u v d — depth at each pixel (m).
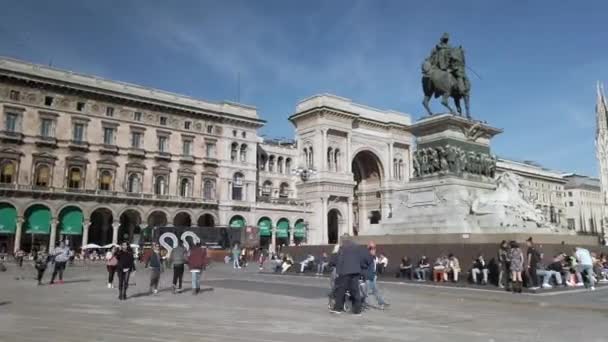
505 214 28.70
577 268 23.20
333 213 94.88
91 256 66.50
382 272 28.48
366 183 104.75
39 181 68.25
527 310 15.50
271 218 88.44
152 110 78.44
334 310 14.35
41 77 68.12
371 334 11.17
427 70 33.25
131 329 11.60
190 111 81.25
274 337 10.66
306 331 11.47
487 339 10.73
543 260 24.67
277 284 25.03
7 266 49.66
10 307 15.80
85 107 72.50
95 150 72.75
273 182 102.75
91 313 14.42
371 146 98.38
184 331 11.34
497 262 22.97
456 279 24.31
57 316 13.78
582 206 149.25
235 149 86.88
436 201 30.69
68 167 70.56
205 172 82.75
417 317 13.89
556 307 16.14
